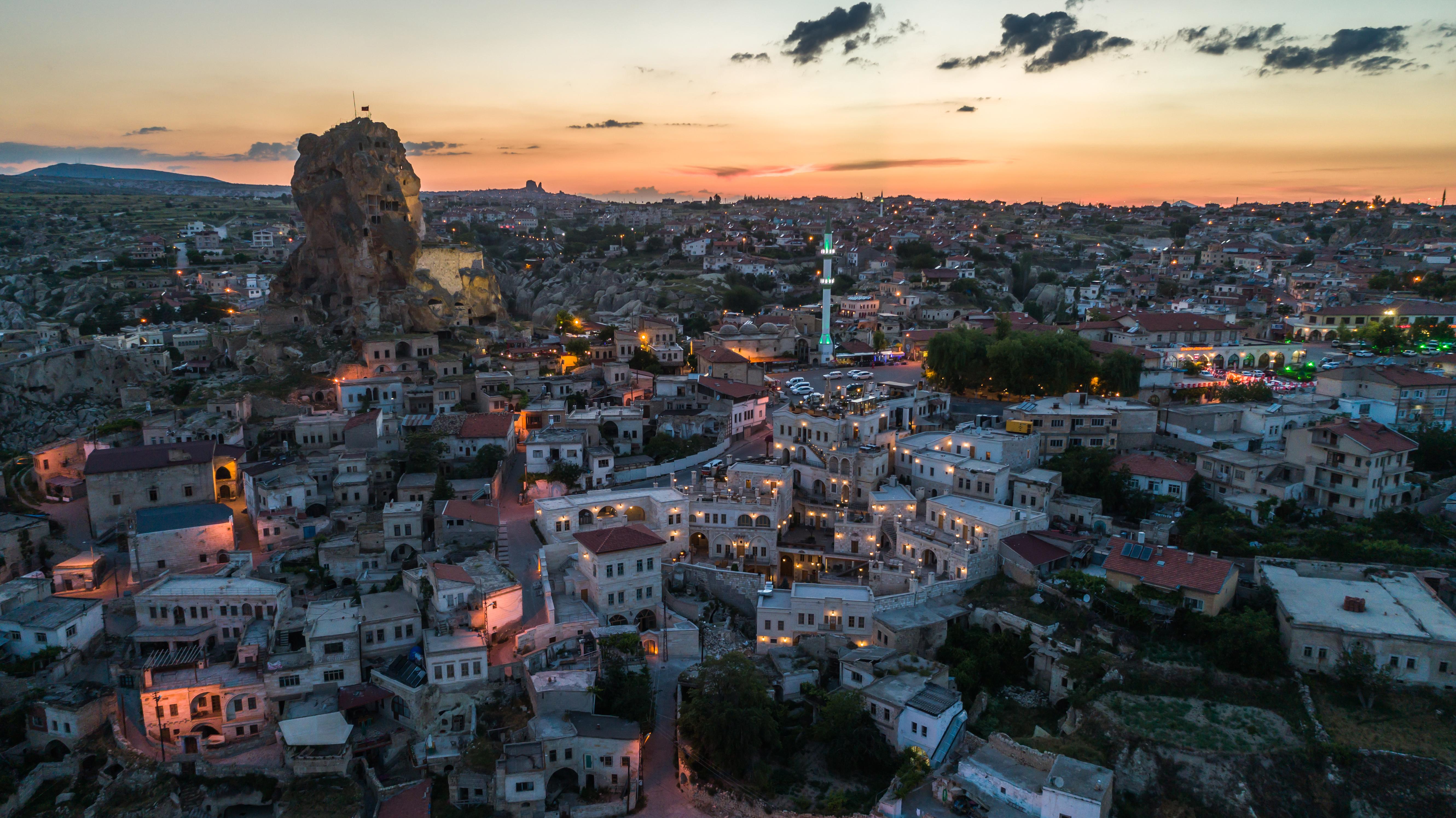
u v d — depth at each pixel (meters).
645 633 106.19
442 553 116.38
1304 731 86.00
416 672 96.62
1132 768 84.69
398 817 83.44
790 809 85.50
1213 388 162.25
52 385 196.00
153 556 114.81
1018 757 85.50
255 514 131.50
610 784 89.62
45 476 143.50
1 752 91.19
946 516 120.44
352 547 117.81
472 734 92.50
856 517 125.69
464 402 178.00
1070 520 121.44
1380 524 111.19
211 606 103.06
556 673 95.94
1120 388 161.62
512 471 147.62
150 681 91.31
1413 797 80.00
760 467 135.00
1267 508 114.88
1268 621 94.88
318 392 176.62
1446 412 140.88
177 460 129.62
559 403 167.00
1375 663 89.00
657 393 181.62
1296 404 146.62
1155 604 99.69
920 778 84.50
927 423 155.00
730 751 89.00
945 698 90.94
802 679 100.31
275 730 93.12
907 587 111.94
